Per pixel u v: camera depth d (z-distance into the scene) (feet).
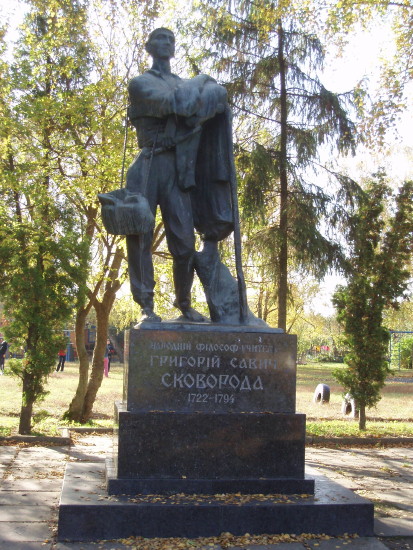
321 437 34.35
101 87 41.52
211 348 17.56
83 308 46.03
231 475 16.87
